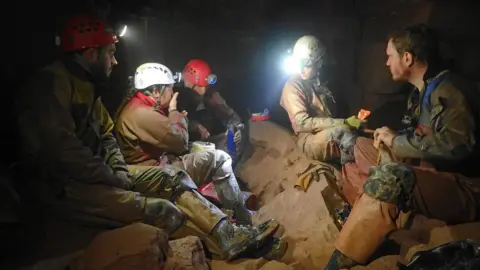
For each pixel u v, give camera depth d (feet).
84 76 10.45
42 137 9.56
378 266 9.53
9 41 12.84
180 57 19.08
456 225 9.89
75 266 9.21
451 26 15.85
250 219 13.42
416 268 8.72
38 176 9.96
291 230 12.50
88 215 10.11
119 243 9.18
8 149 12.32
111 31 10.64
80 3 14.82
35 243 9.64
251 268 10.47
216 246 10.98
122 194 10.19
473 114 9.95
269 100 19.56
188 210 11.09
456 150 9.78
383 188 9.16
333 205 13.01
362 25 18.01
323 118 14.17
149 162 12.49
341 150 13.53
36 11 13.50
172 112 12.43
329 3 18.51
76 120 10.28
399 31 10.90
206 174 13.06
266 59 19.65
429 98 10.52
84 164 9.78
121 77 17.74
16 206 9.78
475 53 15.69
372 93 17.63
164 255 9.39
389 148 10.97
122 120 12.36
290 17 19.29
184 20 18.93
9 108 12.61
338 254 9.66
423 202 9.87
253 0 19.30
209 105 16.72
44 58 13.80
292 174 14.79
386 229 9.26
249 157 16.76
